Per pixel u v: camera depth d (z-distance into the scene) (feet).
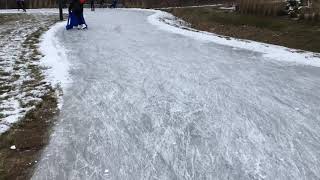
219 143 7.03
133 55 13.80
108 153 6.76
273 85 10.27
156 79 10.82
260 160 6.43
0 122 8.13
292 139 7.15
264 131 7.48
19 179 6.02
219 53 14.20
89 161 6.52
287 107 8.69
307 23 24.09
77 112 8.61
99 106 8.93
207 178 5.93
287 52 14.24
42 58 13.65
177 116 8.24
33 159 6.63
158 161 6.46
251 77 11.00
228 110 8.54
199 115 8.27
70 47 15.47
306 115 8.22
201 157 6.56
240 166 6.25
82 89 10.13
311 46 17.69
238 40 16.80
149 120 8.07
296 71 11.68
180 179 5.92
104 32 19.51
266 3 30.91
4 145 7.13
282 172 6.07
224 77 11.00
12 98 9.62
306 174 6.01
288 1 30.66
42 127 7.89
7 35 19.11
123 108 8.77
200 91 9.78
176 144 7.02
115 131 7.61
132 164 6.39
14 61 13.33
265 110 8.52
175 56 13.64
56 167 6.36
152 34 18.66
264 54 14.07
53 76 11.35
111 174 6.11
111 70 11.82
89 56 13.75
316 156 6.55
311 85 10.27
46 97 9.62
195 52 14.35
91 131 7.64
